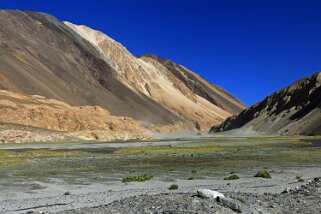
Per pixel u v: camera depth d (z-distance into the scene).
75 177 39.22
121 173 42.50
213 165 50.28
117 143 133.12
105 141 153.62
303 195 22.34
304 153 68.69
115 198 25.81
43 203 24.61
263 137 172.12
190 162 55.53
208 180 35.56
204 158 62.66
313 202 20.34
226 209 16.77
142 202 18.73
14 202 25.47
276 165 48.78
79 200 25.36
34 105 177.75
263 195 22.88
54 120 173.38
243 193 23.23
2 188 32.12
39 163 56.78
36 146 111.75
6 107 166.62
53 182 35.59
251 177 37.25
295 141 122.69
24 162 58.72
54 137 146.62
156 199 19.03
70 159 64.38
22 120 161.75
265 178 36.34
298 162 52.44
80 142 139.75
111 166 51.16
